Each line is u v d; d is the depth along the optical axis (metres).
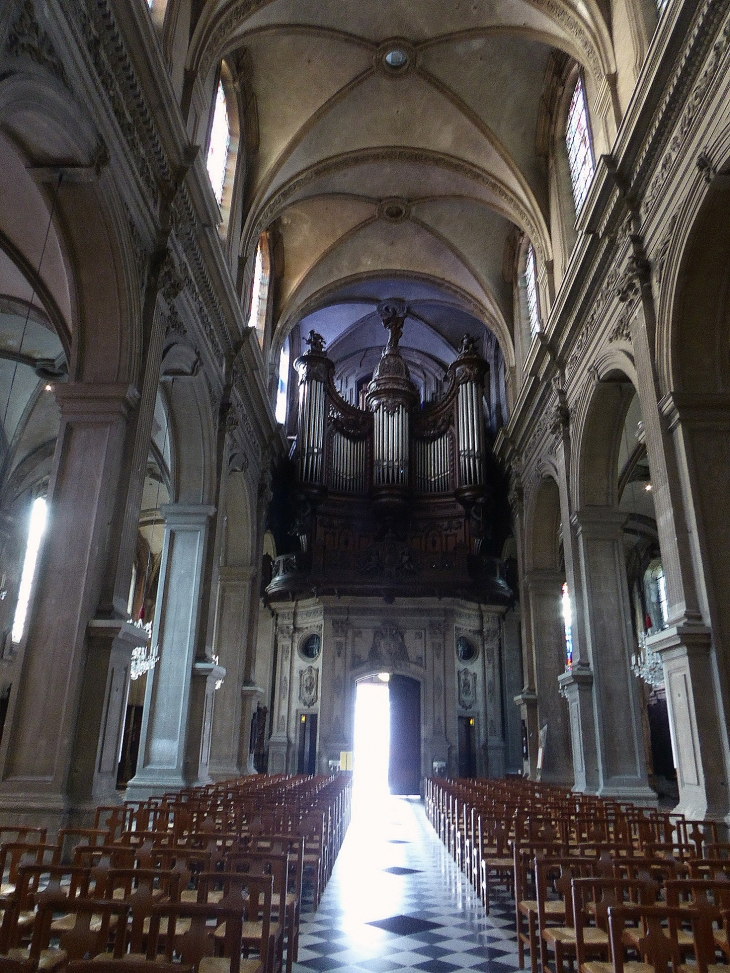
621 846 5.47
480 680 23.06
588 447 13.28
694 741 7.87
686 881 3.75
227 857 4.59
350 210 18.81
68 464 8.20
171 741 11.20
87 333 8.69
